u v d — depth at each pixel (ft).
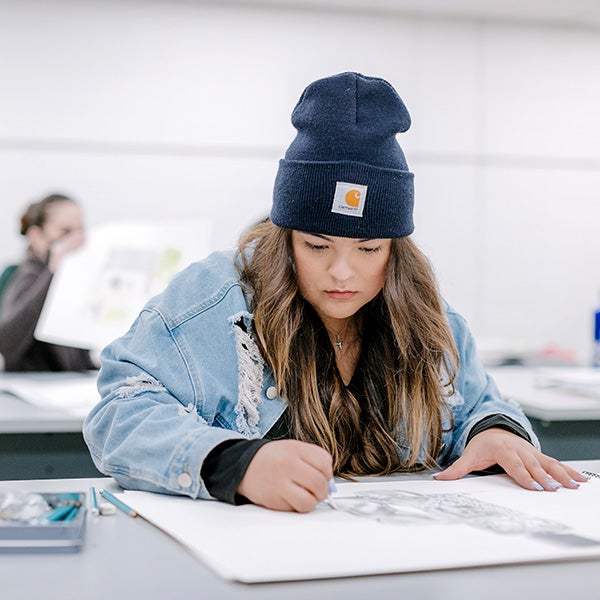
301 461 2.56
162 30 11.84
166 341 3.18
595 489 2.90
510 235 12.94
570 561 2.09
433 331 3.38
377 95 3.06
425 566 2.00
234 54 12.05
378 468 3.30
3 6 11.43
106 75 11.72
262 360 3.25
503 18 12.64
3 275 9.97
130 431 2.91
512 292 12.98
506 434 3.23
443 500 2.69
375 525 2.38
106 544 2.23
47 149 11.61
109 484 3.04
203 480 2.66
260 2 11.98
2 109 11.47
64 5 11.57
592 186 13.14
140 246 7.04
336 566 1.99
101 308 6.82
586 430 5.91
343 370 3.47
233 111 12.06
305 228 3.03
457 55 12.67
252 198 12.17
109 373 3.17
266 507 2.58
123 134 11.79
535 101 12.91
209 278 3.37
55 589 1.87
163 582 1.92
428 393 3.38
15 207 11.53
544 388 6.66
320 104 3.03
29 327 9.07
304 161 3.03
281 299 3.24
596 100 13.10
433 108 12.64
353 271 3.06
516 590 1.88
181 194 11.96
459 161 12.75
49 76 11.57
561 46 12.94
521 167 12.91
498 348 9.52
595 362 7.73
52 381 6.82
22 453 5.11
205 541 2.20
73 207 9.71
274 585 1.90
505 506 2.63
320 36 12.27
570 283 13.14
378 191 3.01
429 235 12.69
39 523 2.18
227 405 3.22
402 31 12.50
